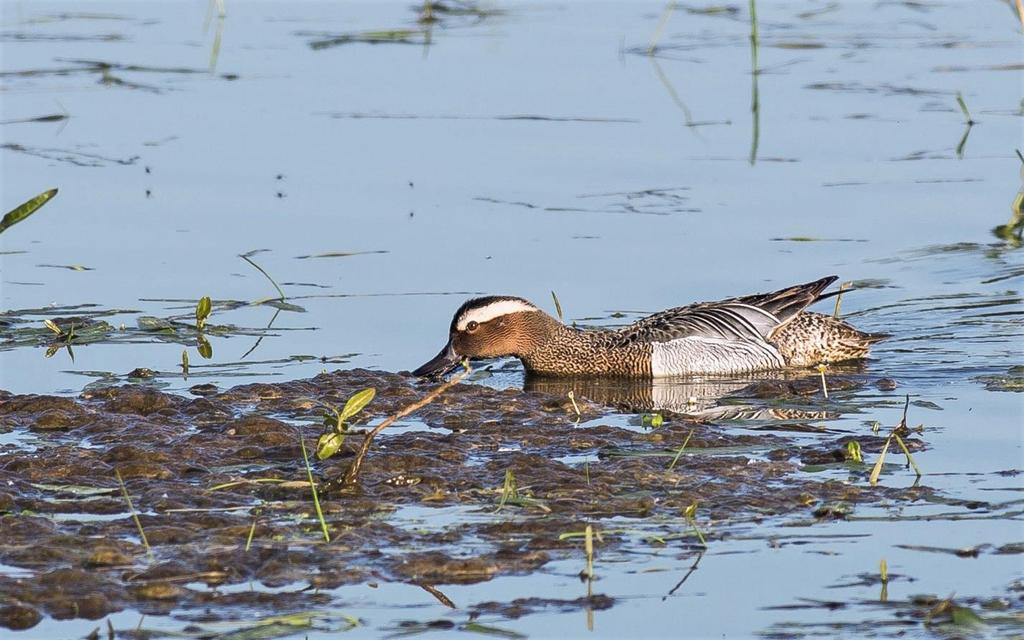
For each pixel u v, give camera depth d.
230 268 17.09
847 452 11.16
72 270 16.92
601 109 23.17
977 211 19.28
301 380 13.63
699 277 17.09
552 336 15.26
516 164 20.78
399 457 10.97
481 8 29.78
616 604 8.53
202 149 21.22
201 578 8.79
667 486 10.45
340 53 26.27
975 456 11.21
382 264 17.23
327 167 20.53
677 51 26.48
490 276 16.94
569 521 9.72
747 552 9.26
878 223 18.86
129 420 11.97
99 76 24.77
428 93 23.92
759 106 23.36
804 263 17.56
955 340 15.55
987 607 8.42
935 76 24.92
